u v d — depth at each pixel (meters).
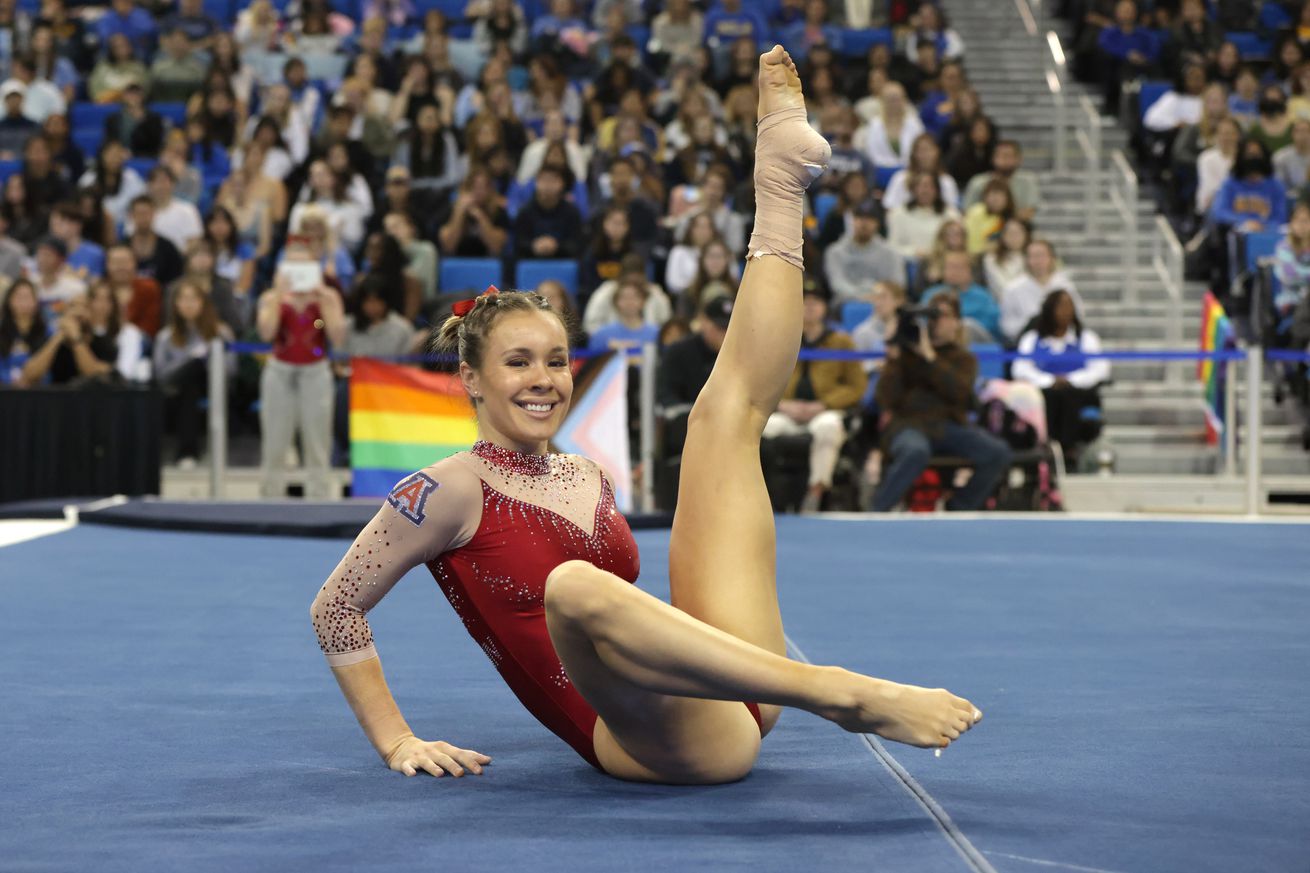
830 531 10.57
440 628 6.23
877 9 20.53
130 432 12.15
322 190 15.51
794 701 3.14
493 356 3.64
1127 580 7.84
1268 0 20.42
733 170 16.38
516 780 3.61
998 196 15.50
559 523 3.66
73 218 14.80
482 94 17.50
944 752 3.89
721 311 11.62
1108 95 19.45
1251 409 11.83
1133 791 3.43
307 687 4.93
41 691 4.85
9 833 3.10
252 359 13.65
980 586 7.59
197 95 17.61
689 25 19.20
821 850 2.92
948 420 11.91
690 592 3.52
